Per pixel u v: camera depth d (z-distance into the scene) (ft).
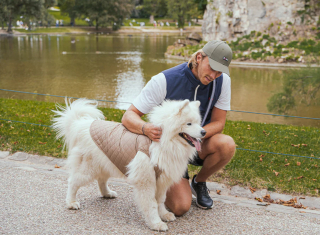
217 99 11.94
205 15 102.94
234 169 16.14
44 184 13.65
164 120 9.86
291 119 36.42
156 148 10.06
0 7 148.15
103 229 10.44
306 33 84.74
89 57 85.25
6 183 13.51
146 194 10.41
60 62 75.41
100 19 188.75
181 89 11.28
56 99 41.29
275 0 87.04
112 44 121.29
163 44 124.77
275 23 87.71
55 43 118.62
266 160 17.53
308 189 14.42
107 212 11.66
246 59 84.64
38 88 48.34
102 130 10.94
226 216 11.76
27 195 12.56
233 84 57.06
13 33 152.56
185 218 11.55
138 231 10.43
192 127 9.72
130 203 12.51
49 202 12.11
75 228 10.41
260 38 87.86
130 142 10.46
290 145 20.17
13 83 51.62
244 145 19.90
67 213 11.38
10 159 16.70
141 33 189.26
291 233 10.66
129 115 10.98
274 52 83.25
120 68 69.15
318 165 17.04
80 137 11.25
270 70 72.38
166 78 11.16
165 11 237.25
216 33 96.73
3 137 19.13
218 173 15.75
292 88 35.40
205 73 10.66
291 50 82.69
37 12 156.66
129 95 44.98
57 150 17.72
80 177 11.22
